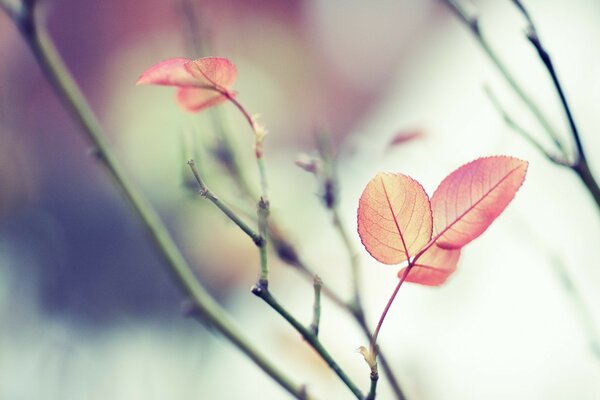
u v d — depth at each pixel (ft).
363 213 1.27
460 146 2.46
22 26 1.65
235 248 2.49
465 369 2.01
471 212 1.28
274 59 3.84
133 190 1.62
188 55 1.71
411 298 2.02
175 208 2.58
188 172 1.61
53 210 4.17
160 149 2.31
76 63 4.58
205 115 1.74
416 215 1.27
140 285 3.80
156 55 3.25
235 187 1.66
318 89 4.31
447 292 2.06
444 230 1.28
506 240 2.18
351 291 1.56
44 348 3.13
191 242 2.62
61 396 2.87
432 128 1.86
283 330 1.68
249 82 3.15
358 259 1.56
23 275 3.66
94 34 4.47
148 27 4.01
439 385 1.86
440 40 3.90
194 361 3.04
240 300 2.75
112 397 2.86
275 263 2.62
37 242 3.84
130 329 3.43
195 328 3.27
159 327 3.47
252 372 2.90
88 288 3.69
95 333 3.39
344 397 1.67
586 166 1.40
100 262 3.93
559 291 2.20
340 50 4.61
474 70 3.31
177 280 1.60
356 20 4.72
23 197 3.86
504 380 2.05
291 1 4.29
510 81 1.50
